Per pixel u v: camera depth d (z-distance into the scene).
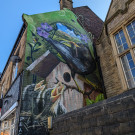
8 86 9.11
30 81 6.03
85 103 7.26
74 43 8.77
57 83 6.75
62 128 3.66
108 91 7.70
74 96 7.03
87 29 11.07
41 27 7.80
